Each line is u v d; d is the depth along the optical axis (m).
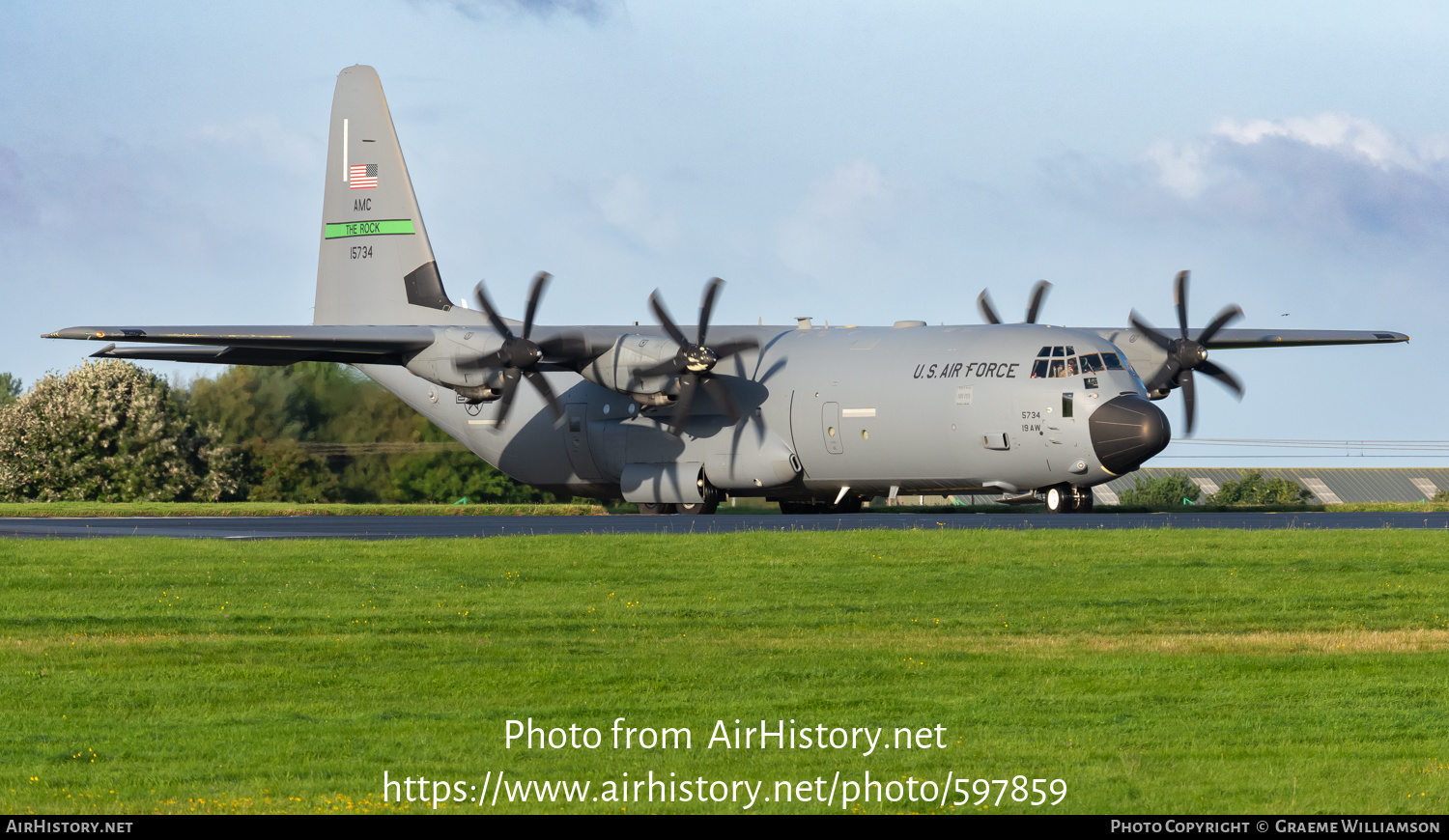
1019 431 62.19
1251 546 46.06
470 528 61.34
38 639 30.08
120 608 34.59
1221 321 67.62
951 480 65.75
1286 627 31.53
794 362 69.69
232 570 42.22
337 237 83.38
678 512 74.25
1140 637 29.95
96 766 19.06
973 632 30.58
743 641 29.39
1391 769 18.97
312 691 24.09
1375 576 39.44
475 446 80.06
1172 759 19.52
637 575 40.28
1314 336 75.56
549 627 31.41
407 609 34.22
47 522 71.50
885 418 65.88
